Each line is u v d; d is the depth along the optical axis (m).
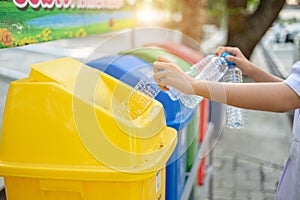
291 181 1.57
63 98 1.01
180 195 1.66
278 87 1.23
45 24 1.76
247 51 6.27
